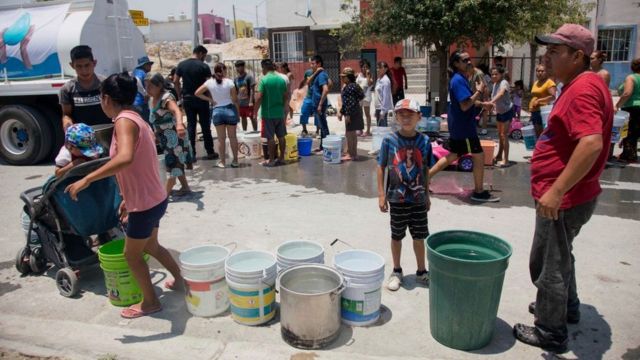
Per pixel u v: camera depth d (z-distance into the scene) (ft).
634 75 26.84
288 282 11.45
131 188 11.40
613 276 14.03
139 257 12.09
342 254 12.59
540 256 10.56
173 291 13.76
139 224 11.63
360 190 23.71
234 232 18.13
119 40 31.71
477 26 34.86
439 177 25.88
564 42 9.62
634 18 69.05
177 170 22.20
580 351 10.66
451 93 20.48
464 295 10.21
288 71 43.29
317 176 26.63
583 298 12.85
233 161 29.22
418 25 35.40
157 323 12.12
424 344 10.98
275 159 29.81
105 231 14.46
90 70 15.71
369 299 11.53
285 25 77.56
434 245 11.41
